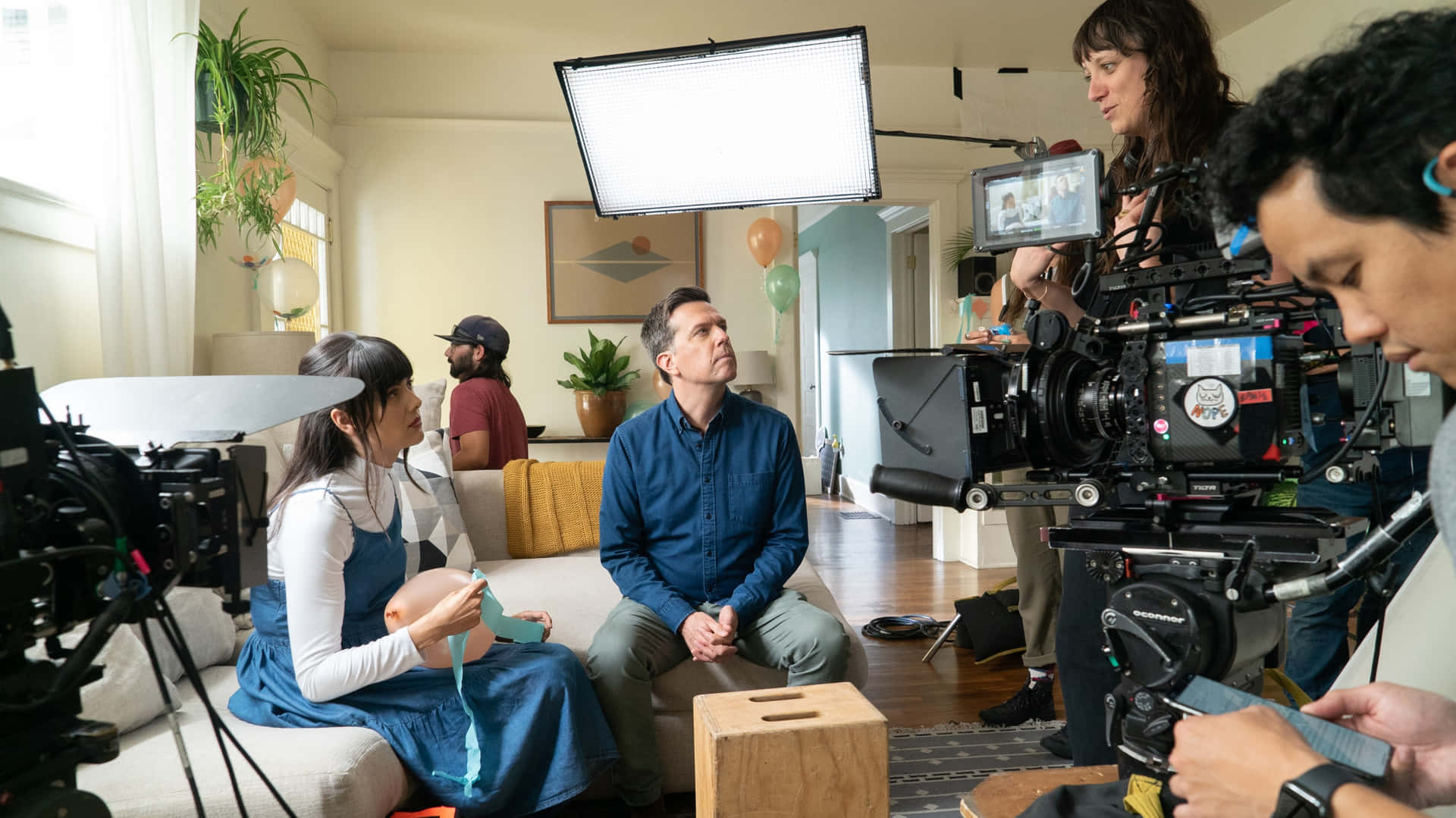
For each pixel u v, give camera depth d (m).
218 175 2.91
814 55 2.45
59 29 2.38
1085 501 1.04
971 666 3.31
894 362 1.17
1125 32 1.49
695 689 2.12
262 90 2.99
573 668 1.87
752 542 2.21
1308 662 1.97
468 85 5.09
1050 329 1.07
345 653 1.58
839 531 6.39
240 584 0.97
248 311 3.49
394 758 1.59
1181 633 0.92
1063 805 0.96
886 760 1.42
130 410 1.06
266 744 1.50
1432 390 0.97
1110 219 1.28
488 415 3.39
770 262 5.35
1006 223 1.11
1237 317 0.94
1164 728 0.90
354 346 1.69
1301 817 0.63
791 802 1.39
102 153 2.31
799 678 2.02
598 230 5.22
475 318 3.54
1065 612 1.61
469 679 1.75
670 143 2.69
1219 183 0.69
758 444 2.20
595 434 5.07
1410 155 0.55
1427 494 0.79
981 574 4.92
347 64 5.01
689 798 2.21
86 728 0.90
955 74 5.31
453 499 2.93
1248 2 4.41
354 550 1.68
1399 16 0.60
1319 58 0.62
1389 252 0.58
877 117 5.29
